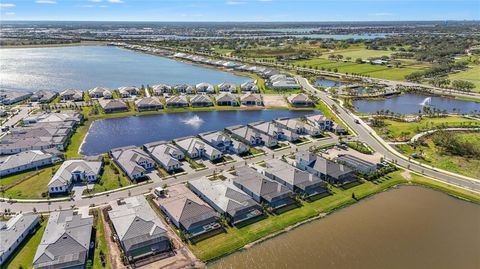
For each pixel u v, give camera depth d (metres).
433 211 85.69
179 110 168.75
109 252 67.25
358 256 69.00
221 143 120.31
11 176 98.31
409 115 163.38
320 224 79.25
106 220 77.12
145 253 67.06
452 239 75.25
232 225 77.12
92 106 169.25
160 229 71.12
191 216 75.94
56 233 68.75
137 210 78.00
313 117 149.75
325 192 92.88
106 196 87.50
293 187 92.00
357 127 146.12
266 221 79.12
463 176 102.94
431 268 66.44
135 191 90.31
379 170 103.88
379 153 119.00
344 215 83.12
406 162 112.19
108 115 157.50
